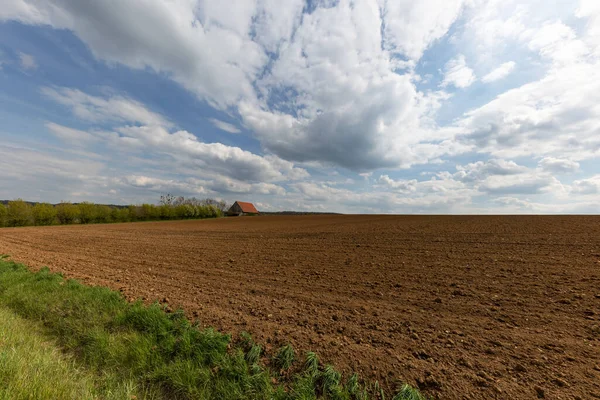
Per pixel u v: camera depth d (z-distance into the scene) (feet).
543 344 12.50
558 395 9.12
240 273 30.09
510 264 27.66
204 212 275.39
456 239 47.03
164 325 14.96
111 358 12.42
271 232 87.51
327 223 124.98
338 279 26.12
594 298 17.38
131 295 21.83
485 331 14.08
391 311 17.49
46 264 36.29
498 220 83.87
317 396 10.10
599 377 9.87
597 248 31.86
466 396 9.37
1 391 8.99
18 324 15.65
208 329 14.48
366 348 12.75
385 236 57.82
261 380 10.71
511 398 9.12
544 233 47.19
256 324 15.81
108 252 48.47
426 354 12.06
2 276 26.91
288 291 22.75
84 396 9.45
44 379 9.95
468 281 23.03
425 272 26.91
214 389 10.55
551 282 21.16
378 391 9.98
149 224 171.22
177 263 36.88
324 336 14.12
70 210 179.32
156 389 10.73
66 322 15.87
